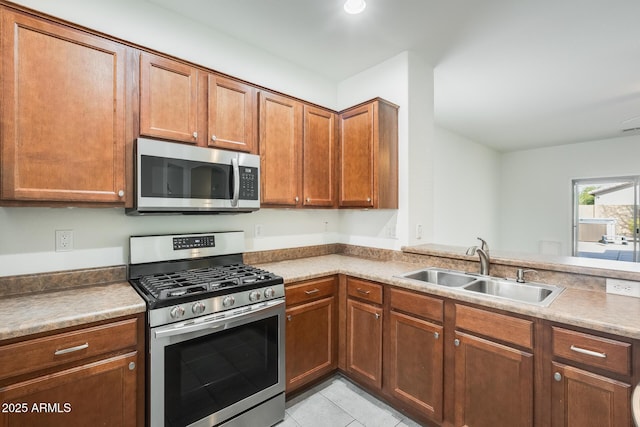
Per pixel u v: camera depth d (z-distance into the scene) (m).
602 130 4.61
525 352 1.40
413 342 1.85
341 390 2.20
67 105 1.42
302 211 2.78
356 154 2.47
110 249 1.79
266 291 1.76
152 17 1.88
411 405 1.86
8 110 1.28
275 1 1.86
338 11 1.96
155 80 1.69
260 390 1.76
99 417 1.28
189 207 1.74
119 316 1.33
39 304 1.36
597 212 5.24
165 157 1.66
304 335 2.07
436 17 2.01
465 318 1.61
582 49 2.39
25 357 1.12
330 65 2.69
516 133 4.84
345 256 2.84
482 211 5.61
